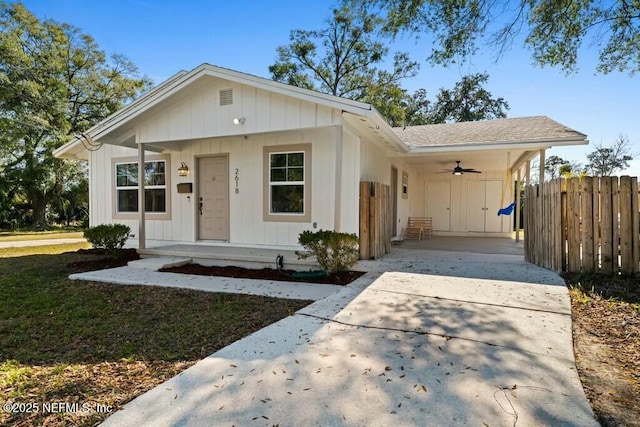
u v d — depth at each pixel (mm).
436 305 4270
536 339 3232
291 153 7883
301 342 3219
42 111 19484
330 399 2275
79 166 22422
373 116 5895
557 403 2225
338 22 21750
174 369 2775
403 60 22859
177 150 8938
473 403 2221
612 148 24641
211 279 5980
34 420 2094
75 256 8734
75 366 2844
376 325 3637
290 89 6137
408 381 2496
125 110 7504
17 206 22328
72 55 22078
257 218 8219
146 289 5367
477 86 27250
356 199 7328
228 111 6855
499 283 5297
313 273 5992
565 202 5852
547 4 5527
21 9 19969
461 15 5621
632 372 2672
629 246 5383
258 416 2096
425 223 13523
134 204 9562
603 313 3996
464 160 11547
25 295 5047
